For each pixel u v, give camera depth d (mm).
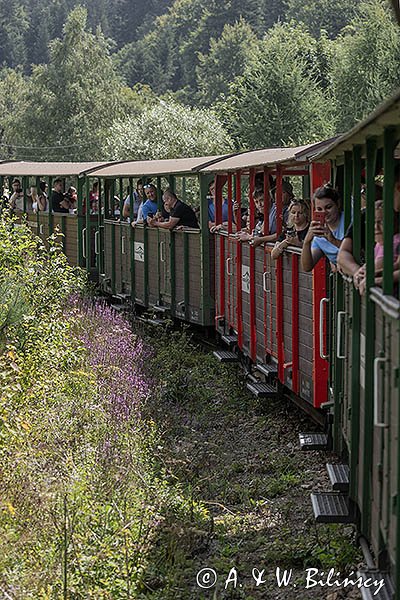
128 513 9172
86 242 26078
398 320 5574
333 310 10539
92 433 11359
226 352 16875
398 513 5797
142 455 11008
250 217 14883
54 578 7816
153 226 20844
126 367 15141
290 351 12625
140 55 149625
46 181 29859
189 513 9727
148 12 177625
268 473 11594
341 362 9922
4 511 8875
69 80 88062
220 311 17797
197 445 12484
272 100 55781
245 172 15641
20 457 9906
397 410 5812
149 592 8086
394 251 7062
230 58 110125
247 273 15352
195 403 14617
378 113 5840
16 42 170625
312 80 57594
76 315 18141
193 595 8164
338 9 103875
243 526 9758
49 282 16969
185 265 19422
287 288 12680
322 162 10547
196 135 53281
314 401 11414
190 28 146750
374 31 55938
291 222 12102
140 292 22500
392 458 6078
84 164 28375
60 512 8828
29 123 88000
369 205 7320
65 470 9852
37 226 29875
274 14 136375
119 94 90250
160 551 8711
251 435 13133
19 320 14250
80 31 89812
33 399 12156
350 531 9172
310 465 11602
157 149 52688
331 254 9977
